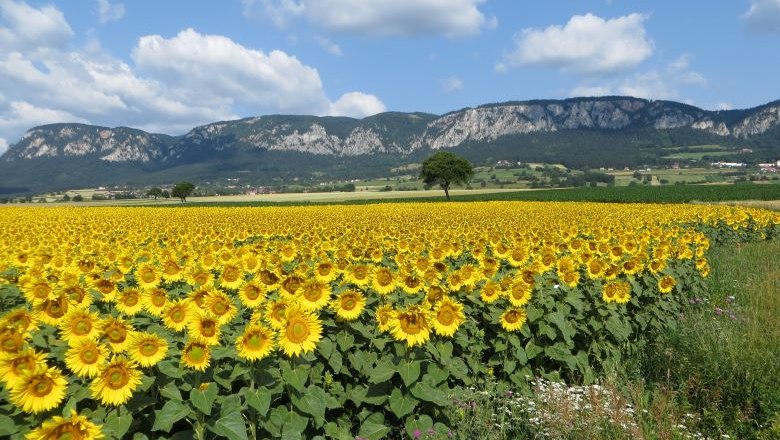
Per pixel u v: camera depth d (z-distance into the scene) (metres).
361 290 8.26
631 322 9.89
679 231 22.28
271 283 8.10
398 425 6.61
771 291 12.36
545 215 36.75
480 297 8.66
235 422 4.84
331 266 8.95
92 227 25.86
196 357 5.09
